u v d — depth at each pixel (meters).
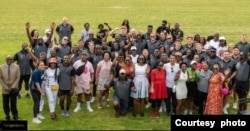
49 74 15.45
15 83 15.05
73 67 15.89
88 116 16.09
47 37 20.06
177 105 15.84
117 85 15.84
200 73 15.67
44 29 36.72
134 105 15.97
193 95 15.88
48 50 19.23
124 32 20.19
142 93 15.90
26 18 42.16
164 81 15.83
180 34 21.66
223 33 35.03
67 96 15.92
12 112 15.39
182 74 15.58
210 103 15.19
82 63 16.48
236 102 16.92
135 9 48.84
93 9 48.72
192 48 18.45
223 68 16.61
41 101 16.53
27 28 18.98
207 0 58.19
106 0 57.03
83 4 53.09
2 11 46.28
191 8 50.28
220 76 15.19
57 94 16.44
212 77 15.23
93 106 17.34
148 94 16.14
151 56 17.28
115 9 48.72
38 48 18.95
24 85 19.84
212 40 19.92
